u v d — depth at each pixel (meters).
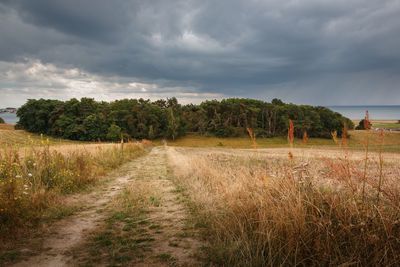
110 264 2.80
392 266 2.22
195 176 8.87
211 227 3.86
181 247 3.27
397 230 2.46
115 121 87.69
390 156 17.70
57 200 5.68
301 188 3.82
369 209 2.87
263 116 103.38
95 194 6.94
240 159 13.55
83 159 10.28
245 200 4.36
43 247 3.30
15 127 86.50
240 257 2.79
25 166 6.65
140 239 3.59
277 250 2.84
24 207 4.47
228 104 97.94
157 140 88.81
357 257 2.38
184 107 118.62
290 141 4.13
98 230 4.00
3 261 2.84
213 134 95.38
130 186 7.90
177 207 5.43
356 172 3.32
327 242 2.50
